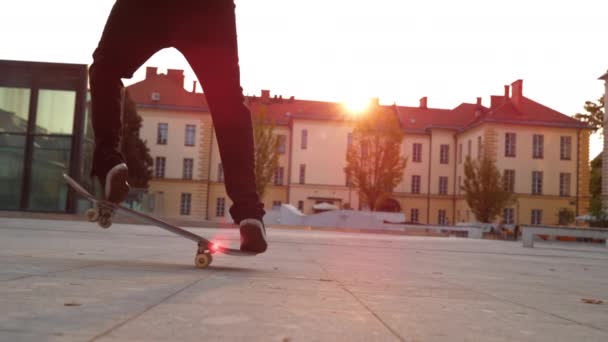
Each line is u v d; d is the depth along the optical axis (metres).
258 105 52.66
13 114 17.88
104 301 1.98
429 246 11.38
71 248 5.04
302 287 2.79
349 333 1.65
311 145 50.38
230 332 1.55
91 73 3.24
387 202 51.06
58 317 1.63
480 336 1.73
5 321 1.53
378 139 40.22
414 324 1.88
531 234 15.12
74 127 17.83
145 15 3.11
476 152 47.50
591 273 5.59
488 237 34.31
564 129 46.12
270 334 1.56
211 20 3.18
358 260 5.59
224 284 2.70
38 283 2.37
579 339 1.76
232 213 3.45
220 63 3.24
